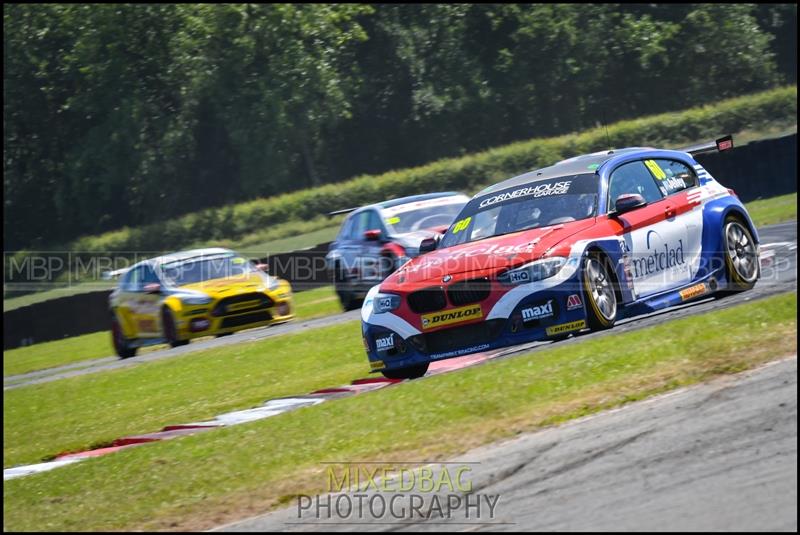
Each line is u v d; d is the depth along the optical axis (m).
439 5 191.38
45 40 175.38
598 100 197.50
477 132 190.88
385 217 55.97
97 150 166.12
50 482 22.31
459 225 30.81
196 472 20.42
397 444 20.09
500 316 26.08
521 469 17.58
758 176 85.75
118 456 23.41
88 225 171.25
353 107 184.25
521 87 190.50
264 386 35.03
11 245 177.12
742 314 25.33
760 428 17.50
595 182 29.44
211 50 168.50
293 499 18.09
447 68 189.25
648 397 20.73
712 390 20.39
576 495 15.76
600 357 23.28
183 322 53.03
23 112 176.12
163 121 167.88
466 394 22.19
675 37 199.88
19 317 91.38
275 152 165.50
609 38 196.38
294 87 166.62
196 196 172.12
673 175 31.77
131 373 44.16
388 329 27.59
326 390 30.59
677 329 24.75
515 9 190.62
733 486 14.91
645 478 15.98
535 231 28.11
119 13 166.12
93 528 18.25
